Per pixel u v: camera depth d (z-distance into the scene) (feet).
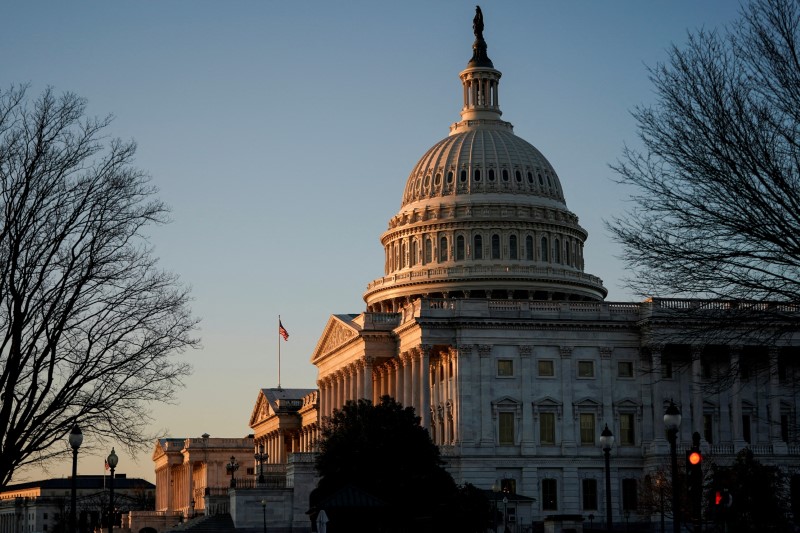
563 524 379.35
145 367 194.49
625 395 512.63
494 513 405.80
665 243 164.76
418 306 524.11
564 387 508.94
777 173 157.58
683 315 176.24
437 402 536.42
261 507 516.73
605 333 515.09
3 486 187.32
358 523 292.20
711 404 510.99
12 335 181.37
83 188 184.44
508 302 516.32
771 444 501.56
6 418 181.27
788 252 158.20
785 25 157.69
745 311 168.86
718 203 161.38
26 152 180.14
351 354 589.73
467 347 506.48
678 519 195.00
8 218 178.60
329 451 418.31
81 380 188.96
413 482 401.70
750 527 341.21
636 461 506.89
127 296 192.34
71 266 183.62
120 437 195.62
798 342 453.17
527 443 502.38
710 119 160.15
